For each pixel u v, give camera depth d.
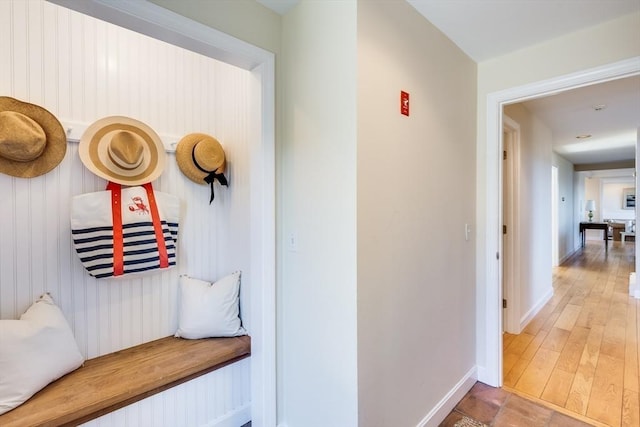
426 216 1.74
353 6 1.32
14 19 1.50
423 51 1.69
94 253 1.65
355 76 1.31
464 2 1.57
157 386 1.53
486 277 2.23
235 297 2.01
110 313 1.78
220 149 2.14
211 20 1.39
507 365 2.48
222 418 1.83
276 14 1.66
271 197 1.66
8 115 1.40
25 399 1.32
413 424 1.65
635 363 2.47
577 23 1.76
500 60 2.13
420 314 1.70
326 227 1.45
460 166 2.06
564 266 6.23
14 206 1.50
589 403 1.99
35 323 1.42
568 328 3.19
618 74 1.72
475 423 1.84
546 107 3.21
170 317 2.01
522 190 3.14
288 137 1.66
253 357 1.75
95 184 1.72
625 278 5.18
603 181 10.48
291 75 1.63
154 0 1.22
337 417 1.42
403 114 1.56
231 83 2.11
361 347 1.35
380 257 1.44
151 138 1.87
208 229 2.18
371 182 1.39
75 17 1.67
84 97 1.69
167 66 2.00
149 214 1.82
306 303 1.57
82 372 1.57
